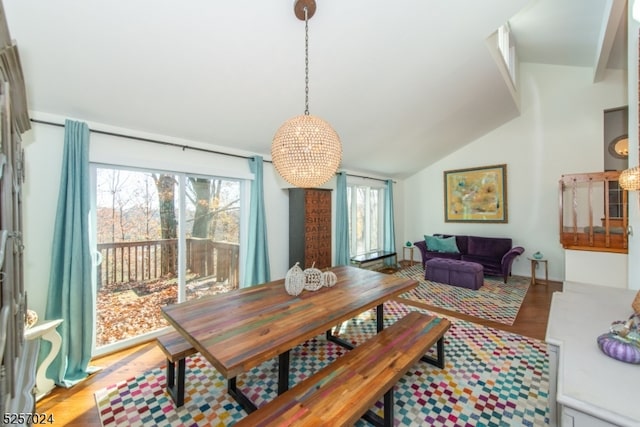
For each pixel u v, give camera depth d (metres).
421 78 3.01
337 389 1.42
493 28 2.58
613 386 0.98
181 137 2.93
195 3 1.69
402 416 1.73
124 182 2.63
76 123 2.22
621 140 4.41
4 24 0.90
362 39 2.27
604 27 3.16
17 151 1.24
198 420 1.72
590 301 1.83
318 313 1.75
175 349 1.81
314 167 1.74
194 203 3.14
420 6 2.12
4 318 0.86
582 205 4.61
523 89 5.09
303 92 2.72
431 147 5.22
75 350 2.14
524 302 3.77
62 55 1.80
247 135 3.20
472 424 1.67
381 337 1.97
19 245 1.24
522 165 5.15
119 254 2.60
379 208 6.26
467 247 5.56
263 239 3.57
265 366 2.33
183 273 3.03
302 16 1.90
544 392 1.95
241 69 2.26
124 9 1.63
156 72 2.09
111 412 1.79
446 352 2.50
